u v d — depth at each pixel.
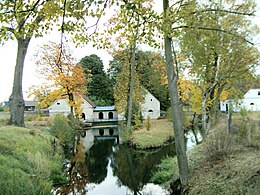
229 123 13.62
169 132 27.89
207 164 9.84
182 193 9.12
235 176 7.72
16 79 18.91
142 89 37.38
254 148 10.17
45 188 7.36
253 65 15.98
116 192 11.62
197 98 22.75
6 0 4.17
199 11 7.73
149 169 15.13
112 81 63.41
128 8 4.53
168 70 9.60
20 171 8.84
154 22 6.20
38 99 33.59
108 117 56.66
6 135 13.52
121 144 25.36
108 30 6.55
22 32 4.96
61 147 19.66
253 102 47.50
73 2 4.25
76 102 36.84
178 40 14.63
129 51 29.59
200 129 31.66
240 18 13.05
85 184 12.85
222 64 16.38
